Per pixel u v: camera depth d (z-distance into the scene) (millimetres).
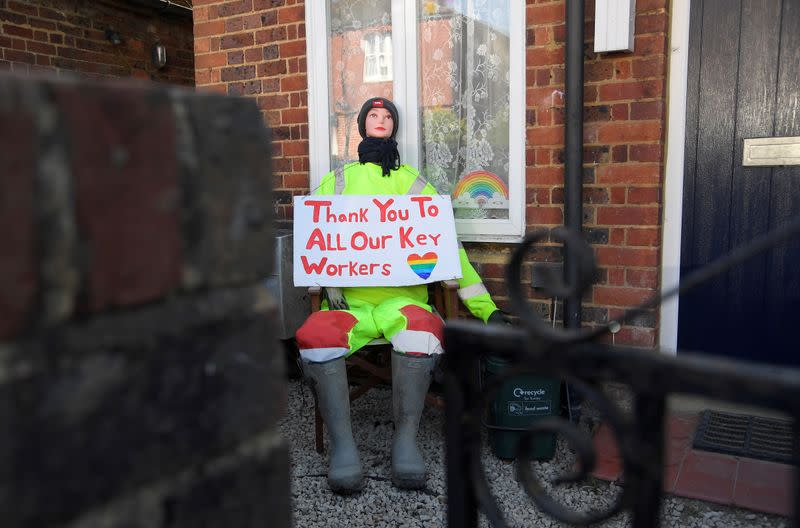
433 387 3584
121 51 5723
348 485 2670
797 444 778
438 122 3654
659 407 819
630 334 3209
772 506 2424
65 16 5250
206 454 702
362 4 3750
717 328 3371
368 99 3721
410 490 2758
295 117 3955
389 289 3184
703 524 2383
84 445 584
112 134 596
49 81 555
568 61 3061
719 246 3312
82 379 579
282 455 798
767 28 3102
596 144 3182
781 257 3205
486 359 2887
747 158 3203
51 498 562
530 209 3373
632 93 3082
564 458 2957
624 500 844
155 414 644
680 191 3248
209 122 686
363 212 3191
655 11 2988
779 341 3254
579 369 859
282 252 3621
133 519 631
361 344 2902
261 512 774
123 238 607
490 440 3037
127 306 618
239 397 735
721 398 765
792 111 3100
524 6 3254
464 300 3211
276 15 3916
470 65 3533
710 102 3250
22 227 533
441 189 3688
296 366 4090
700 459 2754
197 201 676
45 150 548
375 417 3541
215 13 4109
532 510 2561
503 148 3510
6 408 528
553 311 3361
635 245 3158
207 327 693
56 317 561
